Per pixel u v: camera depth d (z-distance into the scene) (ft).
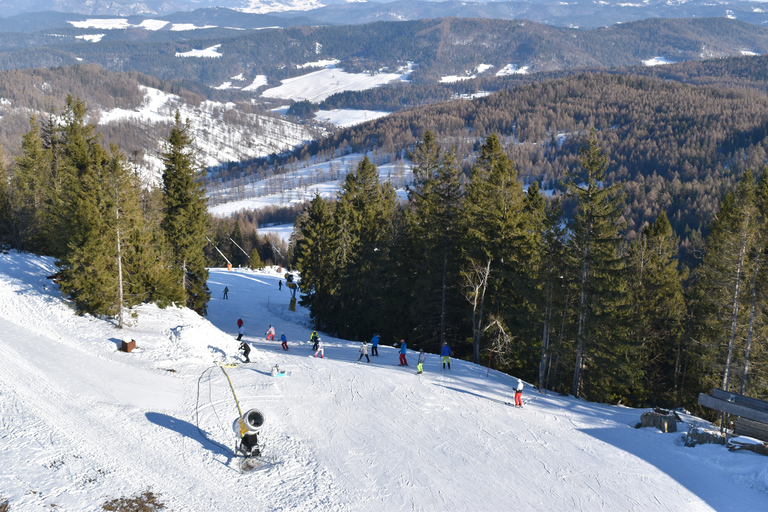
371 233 154.40
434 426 67.56
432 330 131.34
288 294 225.35
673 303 125.29
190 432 60.95
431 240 126.41
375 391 79.25
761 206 120.16
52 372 73.67
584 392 113.29
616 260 92.73
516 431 67.46
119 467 52.11
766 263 93.81
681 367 135.03
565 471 56.85
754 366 101.40
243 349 90.07
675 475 56.39
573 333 103.35
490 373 97.45
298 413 68.69
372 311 142.41
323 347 119.65
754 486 53.26
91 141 144.87
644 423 70.64
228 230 416.67
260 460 56.13
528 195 138.92
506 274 107.24
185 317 109.40
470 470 56.34
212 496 48.83
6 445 53.26
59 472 49.78
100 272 95.25
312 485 51.83
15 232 136.05
